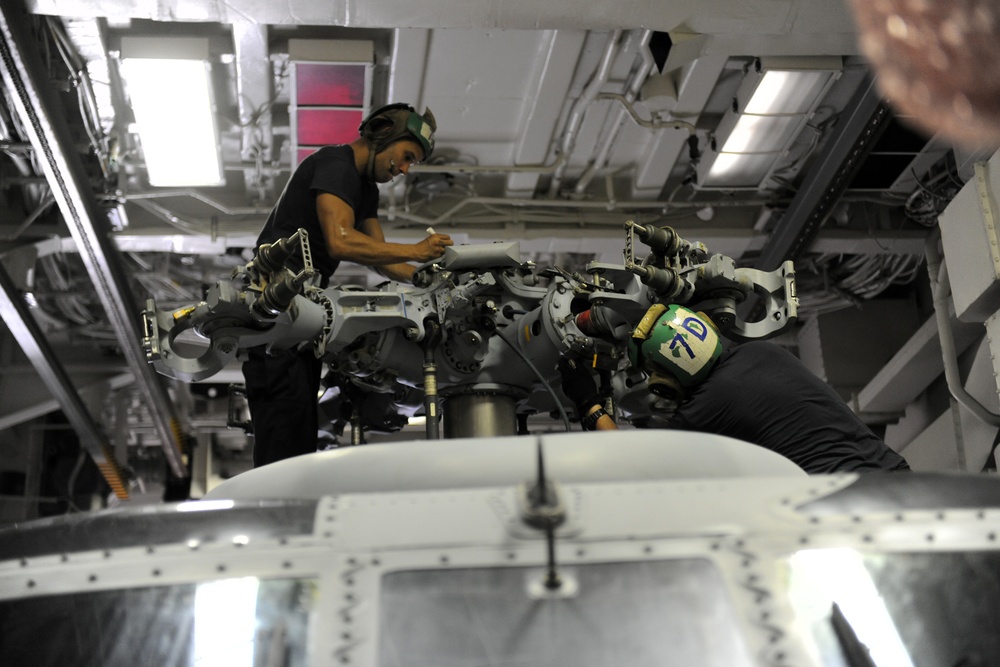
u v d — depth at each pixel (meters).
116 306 7.98
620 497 2.13
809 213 7.61
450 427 3.52
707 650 1.85
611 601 1.91
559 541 2.01
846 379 9.12
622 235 8.03
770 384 3.19
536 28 6.03
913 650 1.91
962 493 2.14
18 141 7.05
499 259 3.39
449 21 5.95
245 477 2.49
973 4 1.21
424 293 3.45
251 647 1.90
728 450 2.43
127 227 7.79
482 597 1.92
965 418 7.70
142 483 11.51
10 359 9.23
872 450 3.12
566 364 3.49
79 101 6.80
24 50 5.92
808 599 1.94
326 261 3.99
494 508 2.10
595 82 6.73
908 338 9.21
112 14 5.85
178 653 1.92
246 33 6.38
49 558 2.10
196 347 6.45
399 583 1.95
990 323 6.20
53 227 7.72
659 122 7.14
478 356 3.42
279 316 3.29
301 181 4.00
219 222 7.86
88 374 9.41
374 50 6.61
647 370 3.33
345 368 3.47
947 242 6.39
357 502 2.16
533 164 7.57
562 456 2.35
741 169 7.59
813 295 8.87
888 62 1.32
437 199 7.97
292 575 1.99
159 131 6.95
